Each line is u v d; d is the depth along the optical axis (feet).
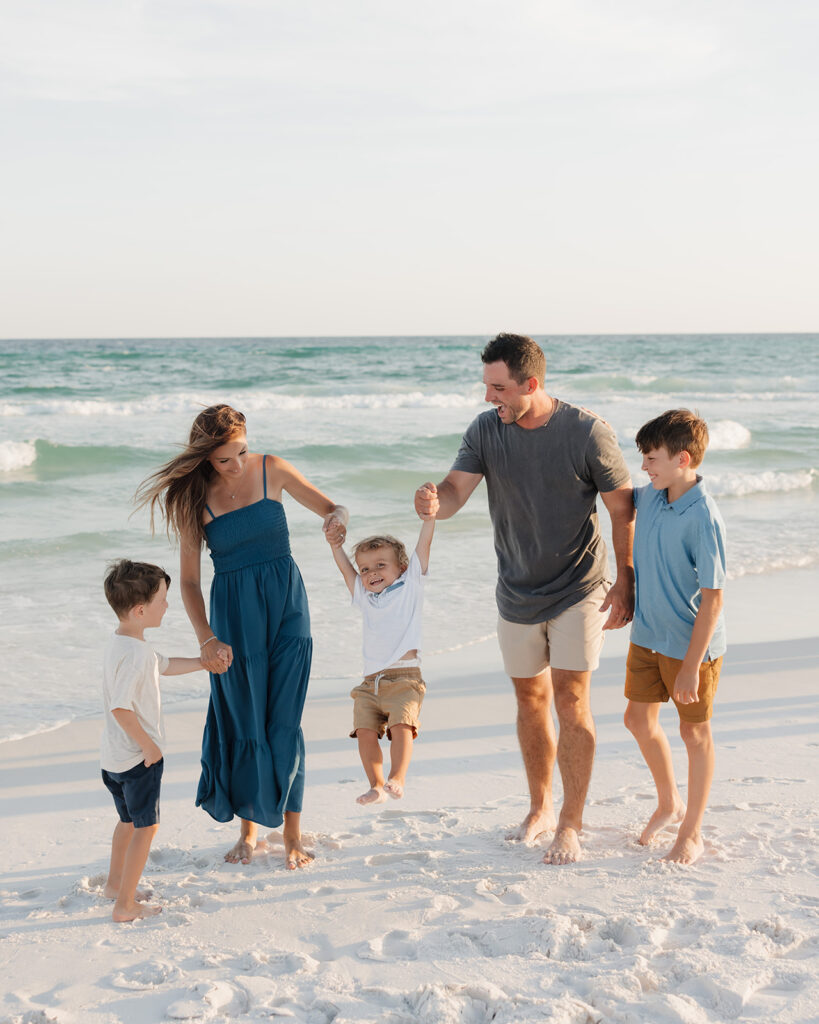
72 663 23.99
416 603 13.74
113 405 88.79
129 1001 9.35
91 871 12.91
